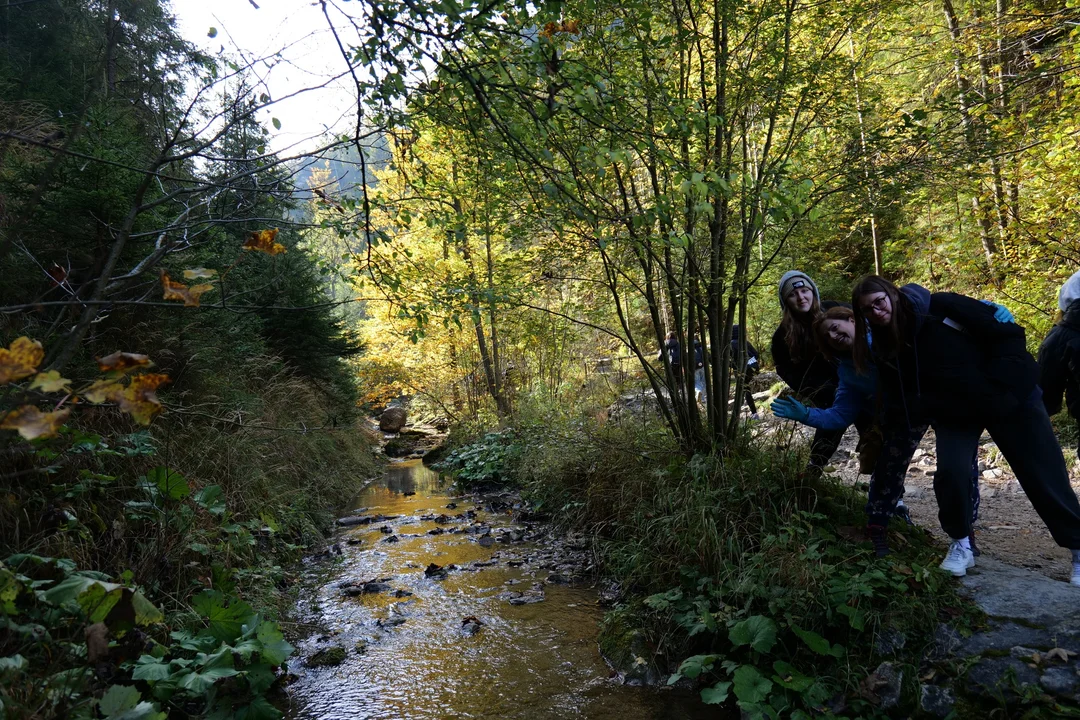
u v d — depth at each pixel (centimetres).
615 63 437
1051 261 721
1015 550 399
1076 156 613
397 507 746
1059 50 721
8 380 142
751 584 333
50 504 306
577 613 398
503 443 984
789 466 431
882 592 315
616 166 444
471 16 251
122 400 163
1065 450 582
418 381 1557
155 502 354
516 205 473
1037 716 247
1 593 214
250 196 356
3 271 378
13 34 634
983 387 299
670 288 488
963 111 470
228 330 653
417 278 437
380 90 277
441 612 404
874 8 478
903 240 868
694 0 478
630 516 494
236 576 387
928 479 587
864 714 270
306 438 761
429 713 290
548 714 289
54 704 203
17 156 404
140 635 274
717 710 290
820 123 498
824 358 373
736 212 492
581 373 1216
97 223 399
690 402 509
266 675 284
